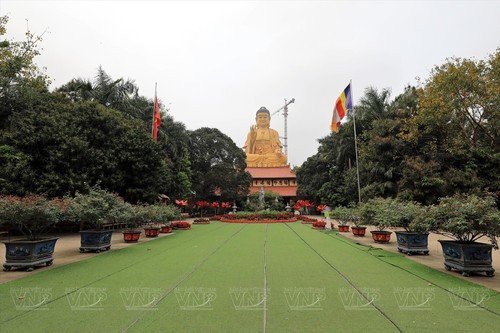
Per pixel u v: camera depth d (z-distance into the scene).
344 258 9.55
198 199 40.06
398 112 24.58
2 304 5.26
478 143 22.22
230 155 41.47
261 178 52.66
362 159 25.75
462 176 20.03
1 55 17.88
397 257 9.76
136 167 20.50
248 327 4.25
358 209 16.11
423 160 21.59
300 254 10.31
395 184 23.19
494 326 4.24
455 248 7.37
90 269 8.05
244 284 6.48
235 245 12.60
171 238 15.72
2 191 16.31
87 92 23.02
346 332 4.07
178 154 31.89
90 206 10.83
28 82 19.47
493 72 19.39
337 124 23.94
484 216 6.88
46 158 17.95
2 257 10.22
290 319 4.54
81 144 18.02
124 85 24.73
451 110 20.75
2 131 17.83
